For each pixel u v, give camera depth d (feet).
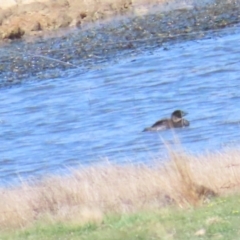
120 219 79.71
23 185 111.86
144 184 94.22
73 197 96.68
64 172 141.49
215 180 91.30
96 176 107.96
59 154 184.34
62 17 402.31
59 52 310.24
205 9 359.87
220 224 70.74
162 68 269.64
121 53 296.30
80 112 231.09
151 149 167.63
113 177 104.83
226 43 291.79
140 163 127.03
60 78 273.13
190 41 302.86
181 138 173.88
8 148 199.93
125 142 184.03
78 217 84.12
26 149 196.13
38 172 161.07
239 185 90.58
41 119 230.07
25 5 425.28
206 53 282.36
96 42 320.91
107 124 212.64
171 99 229.45
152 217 77.77
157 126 187.93
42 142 201.57
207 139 168.76
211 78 248.73
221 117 193.88
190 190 86.48
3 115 241.35
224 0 376.07
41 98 254.47
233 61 266.16
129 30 337.72
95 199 93.61
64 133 210.38
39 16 403.54
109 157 166.50
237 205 78.07
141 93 242.58
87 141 193.77
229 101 214.90
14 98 258.78
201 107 212.64
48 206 96.48
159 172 100.22
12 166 176.55
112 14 416.46
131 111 223.10
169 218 76.48
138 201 90.22
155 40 311.47
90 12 411.95
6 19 404.98
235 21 325.01
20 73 287.07
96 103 238.07
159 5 417.90
